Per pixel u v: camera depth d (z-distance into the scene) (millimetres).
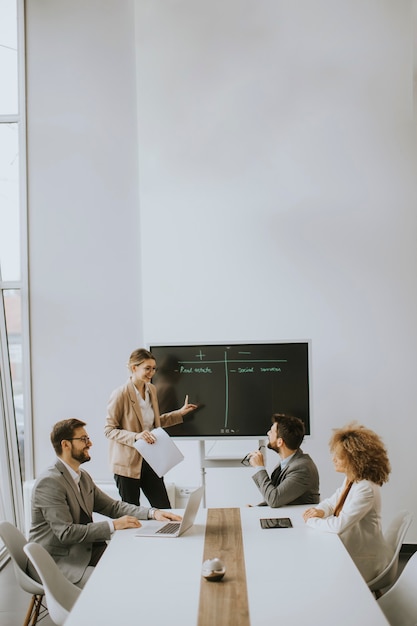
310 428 5152
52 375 5891
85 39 5906
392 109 5551
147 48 5730
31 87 5902
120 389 5027
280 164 5633
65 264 5895
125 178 5871
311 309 5598
